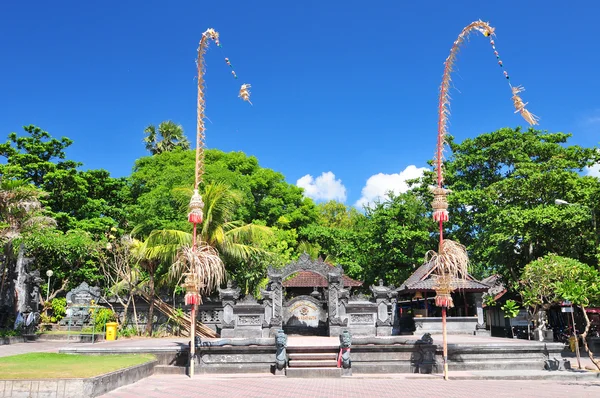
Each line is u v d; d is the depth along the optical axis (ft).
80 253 95.09
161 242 82.94
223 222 88.58
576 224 78.95
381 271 120.88
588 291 52.03
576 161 104.78
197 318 86.28
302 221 149.69
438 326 83.76
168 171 118.01
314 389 42.65
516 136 119.44
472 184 122.62
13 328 75.31
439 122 51.01
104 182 129.39
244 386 44.14
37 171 121.90
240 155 145.79
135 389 41.60
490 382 47.70
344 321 78.59
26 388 35.17
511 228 83.82
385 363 53.47
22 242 81.61
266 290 82.43
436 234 123.44
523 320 94.07
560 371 52.54
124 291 88.74
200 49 51.21
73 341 71.51
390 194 122.11
